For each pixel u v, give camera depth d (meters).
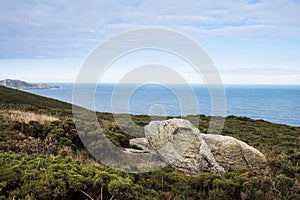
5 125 8.90
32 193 3.96
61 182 4.19
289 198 5.17
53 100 38.25
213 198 5.07
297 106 75.56
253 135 15.69
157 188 5.54
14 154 5.54
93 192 4.40
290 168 7.81
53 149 7.18
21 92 38.66
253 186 5.33
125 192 4.30
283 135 17.16
